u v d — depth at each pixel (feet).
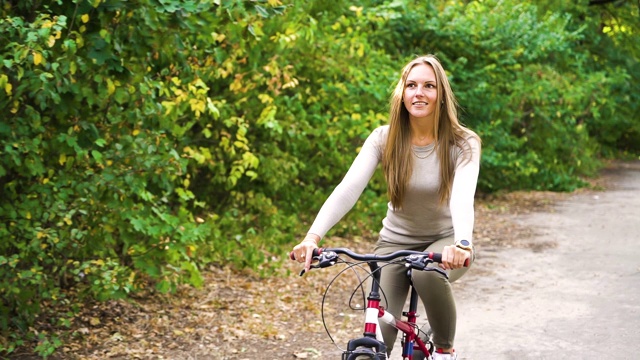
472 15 48.62
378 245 13.52
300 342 20.88
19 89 17.16
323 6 33.71
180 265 22.39
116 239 23.27
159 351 19.45
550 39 51.31
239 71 26.96
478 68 49.75
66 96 18.57
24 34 17.02
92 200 19.57
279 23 27.27
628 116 88.22
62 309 21.47
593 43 75.05
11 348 18.04
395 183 12.71
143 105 20.68
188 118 27.84
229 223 29.45
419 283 12.61
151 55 20.76
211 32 19.97
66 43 16.79
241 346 20.27
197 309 23.15
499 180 54.90
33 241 18.10
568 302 25.70
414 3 47.57
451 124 12.52
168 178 21.38
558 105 58.44
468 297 26.53
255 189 33.50
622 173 76.13
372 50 38.52
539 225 42.50
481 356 20.06
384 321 12.09
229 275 27.17
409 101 12.42
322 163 35.55
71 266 21.25
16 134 17.98
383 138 12.98
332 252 11.21
